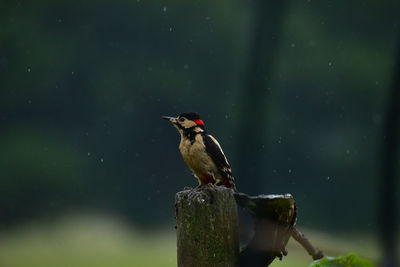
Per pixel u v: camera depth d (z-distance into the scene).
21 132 29.14
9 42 29.19
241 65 28.58
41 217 27.33
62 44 29.97
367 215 28.80
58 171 28.25
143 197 29.02
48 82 29.73
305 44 29.89
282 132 29.83
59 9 29.91
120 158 29.61
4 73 29.12
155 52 31.00
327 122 30.88
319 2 30.02
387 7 30.59
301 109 30.34
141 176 29.36
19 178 27.97
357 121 30.78
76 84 30.03
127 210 28.66
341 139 30.61
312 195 29.72
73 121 29.84
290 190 29.52
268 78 24.19
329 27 30.61
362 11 30.61
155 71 30.69
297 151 29.91
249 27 26.19
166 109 30.72
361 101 31.06
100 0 30.20
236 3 30.61
